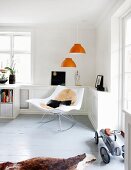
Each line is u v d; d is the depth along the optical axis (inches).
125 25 153.7
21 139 145.1
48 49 239.1
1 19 210.2
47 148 127.8
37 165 103.5
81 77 240.7
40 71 240.7
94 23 222.7
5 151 122.3
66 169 100.0
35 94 231.3
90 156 115.5
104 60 186.5
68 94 200.2
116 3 143.9
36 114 234.1
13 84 228.8
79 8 169.8
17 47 247.9
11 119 207.9
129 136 71.3
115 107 162.6
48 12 182.9
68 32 238.1
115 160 111.0
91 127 180.1
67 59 212.2
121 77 161.6
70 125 186.7
